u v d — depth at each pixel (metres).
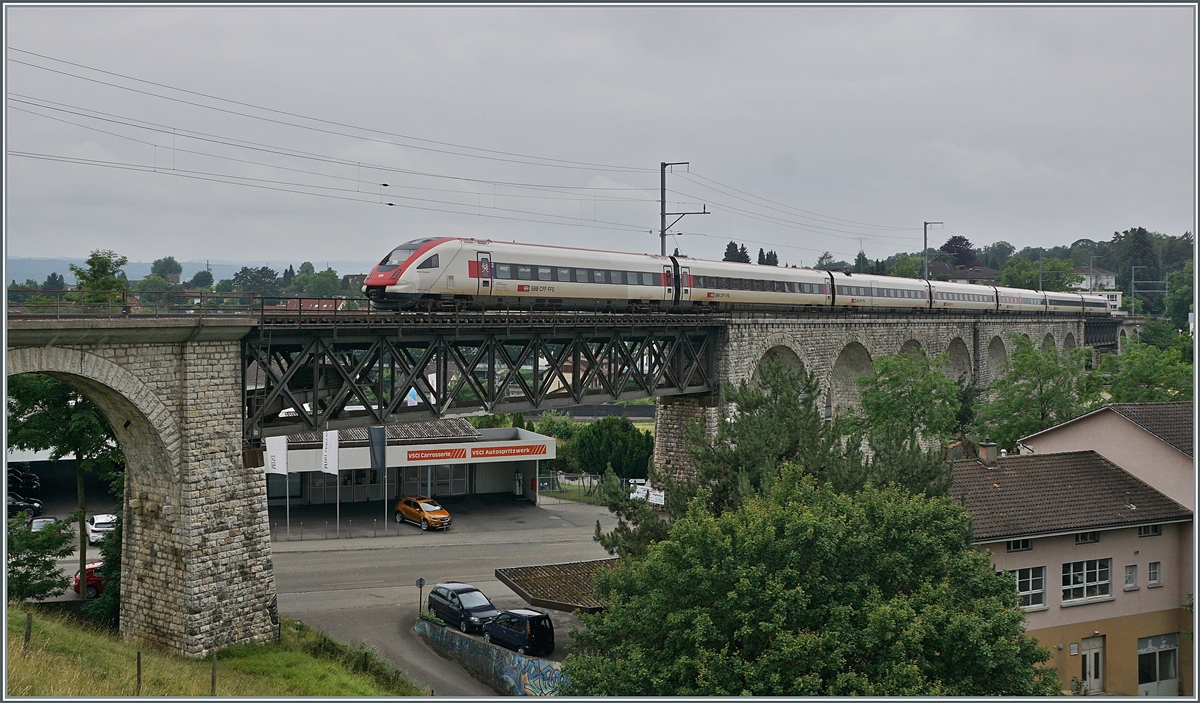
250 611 29.97
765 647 21.62
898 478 29.33
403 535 48.53
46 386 33.59
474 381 37.12
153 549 29.11
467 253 39.62
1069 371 53.22
